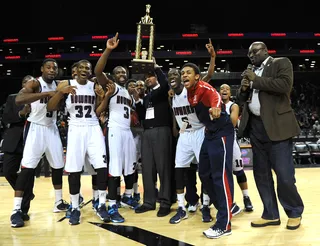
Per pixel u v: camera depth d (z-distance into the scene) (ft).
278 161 8.43
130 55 57.62
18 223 8.96
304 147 27.61
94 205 10.85
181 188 9.70
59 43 59.06
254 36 58.70
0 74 61.46
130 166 10.78
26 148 9.46
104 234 8.24
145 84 11.66
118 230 8.57
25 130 9.66
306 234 7.95
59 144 10.30
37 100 8.94
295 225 8.39
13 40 58.44
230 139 8.26
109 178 9.91
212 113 7.55
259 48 8.81
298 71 58.75
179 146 9.78
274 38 58.59
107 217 9.40
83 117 9.60
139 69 10.27
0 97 58.59
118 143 10.17
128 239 7.80
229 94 10.82
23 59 59.31
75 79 10.05
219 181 8.08
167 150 10.53
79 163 9.46
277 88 8.14
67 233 8.37
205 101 8.29
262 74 8.72
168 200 10.28
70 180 9.40
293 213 8.49
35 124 9.66
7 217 10.25
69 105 9.57
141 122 11.76
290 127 8.36
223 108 8.41
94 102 9.82
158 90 10.53
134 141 11.82
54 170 10.60
